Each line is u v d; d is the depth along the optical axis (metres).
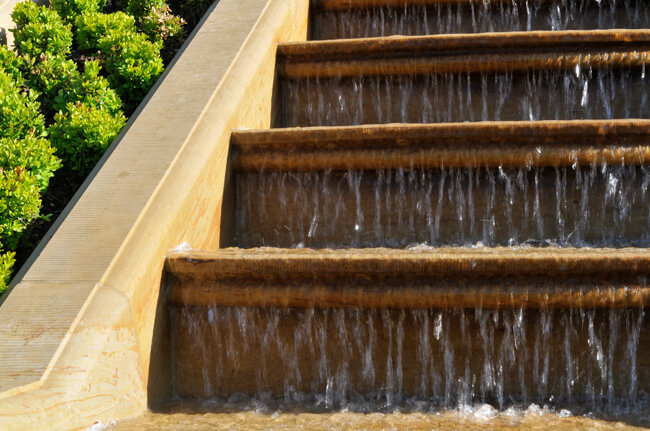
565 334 3.95
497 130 4.88
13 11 6.44
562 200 4.97
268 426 3.56
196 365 4.21
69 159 5.45
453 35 5.95
